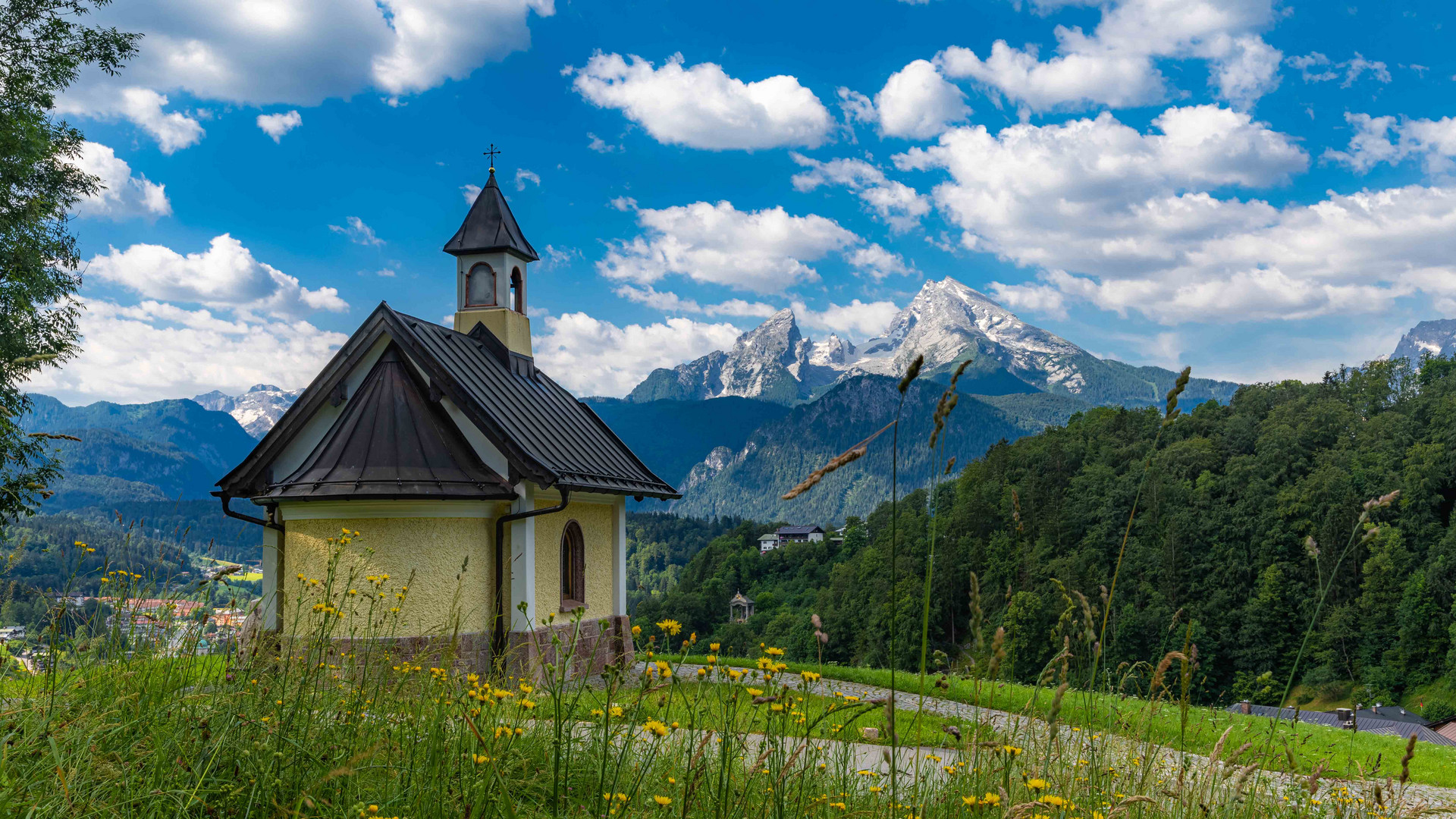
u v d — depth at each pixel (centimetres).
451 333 2114
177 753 409
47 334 1927
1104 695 541
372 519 1595
